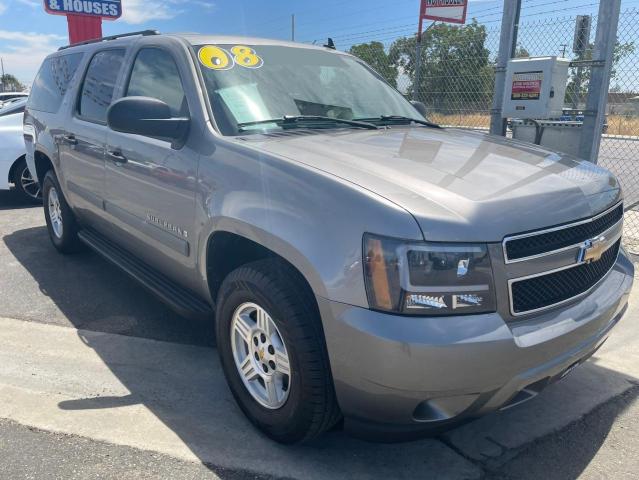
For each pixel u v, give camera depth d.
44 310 4.30
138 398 3.09
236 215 2.62
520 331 2.19
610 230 2.70
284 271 2.49
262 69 3.53
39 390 3.16
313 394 2.37
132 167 3.60
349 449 2.70
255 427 2.81
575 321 2.36
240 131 3.05
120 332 3.94
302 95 3.51
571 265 2.41
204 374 3.38
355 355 2.15
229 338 2.84
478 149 2.99
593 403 3.14
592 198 2.58
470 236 2.10
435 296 2.07
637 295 4.64
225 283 2.76
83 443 2.69
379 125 3.57
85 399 3.08
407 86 8.30
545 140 5.99
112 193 3.97
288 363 2.49
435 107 7.86
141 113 2.98
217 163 2.85
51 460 2.56
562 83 5.69
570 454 2.69
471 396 2.14
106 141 3.96
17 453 2.61
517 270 2.20
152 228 3.49
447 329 2.05
